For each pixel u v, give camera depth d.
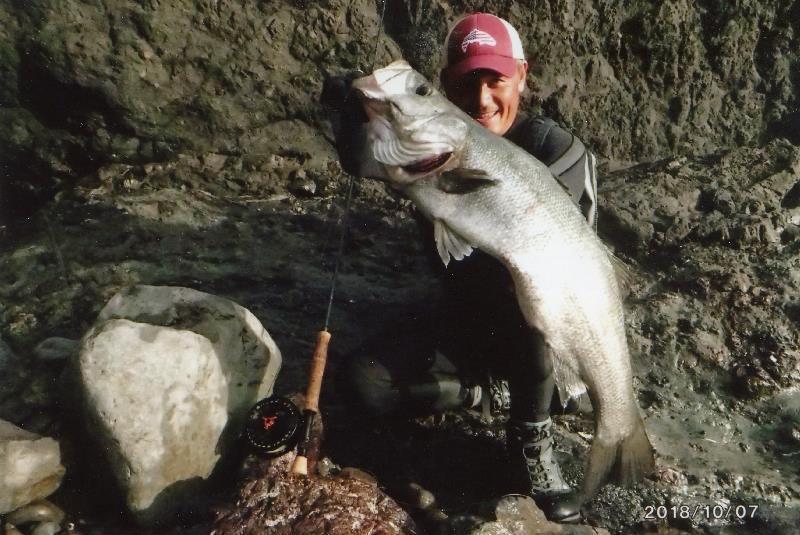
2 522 2.77
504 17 5.69
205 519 2.85
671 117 6.13
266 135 5.61
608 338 2.78
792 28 6.13
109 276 4.46
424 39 5.67
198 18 5.36
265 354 3.20
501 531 2.73
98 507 2.89
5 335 3.92
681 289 4.71
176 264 4.65
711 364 4.21
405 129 2.66
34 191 5.43
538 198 2.70
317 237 5.12
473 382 3.42
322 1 5.52
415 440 3.50
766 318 4.44
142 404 2.78
